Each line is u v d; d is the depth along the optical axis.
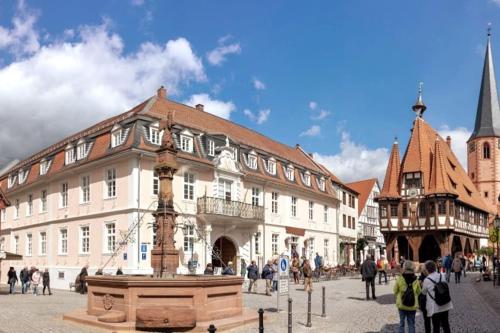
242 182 36.84
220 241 36.03
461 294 23.52
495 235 31.36
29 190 41.06
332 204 51.16
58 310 18.50
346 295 24.06
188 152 32.59
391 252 51.47
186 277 14.86
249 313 15.71
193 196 32.78
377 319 15.57
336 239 51.16
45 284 27.45
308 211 46.12
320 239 47.97
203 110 43.97
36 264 38.31
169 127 16.45
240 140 40.78
